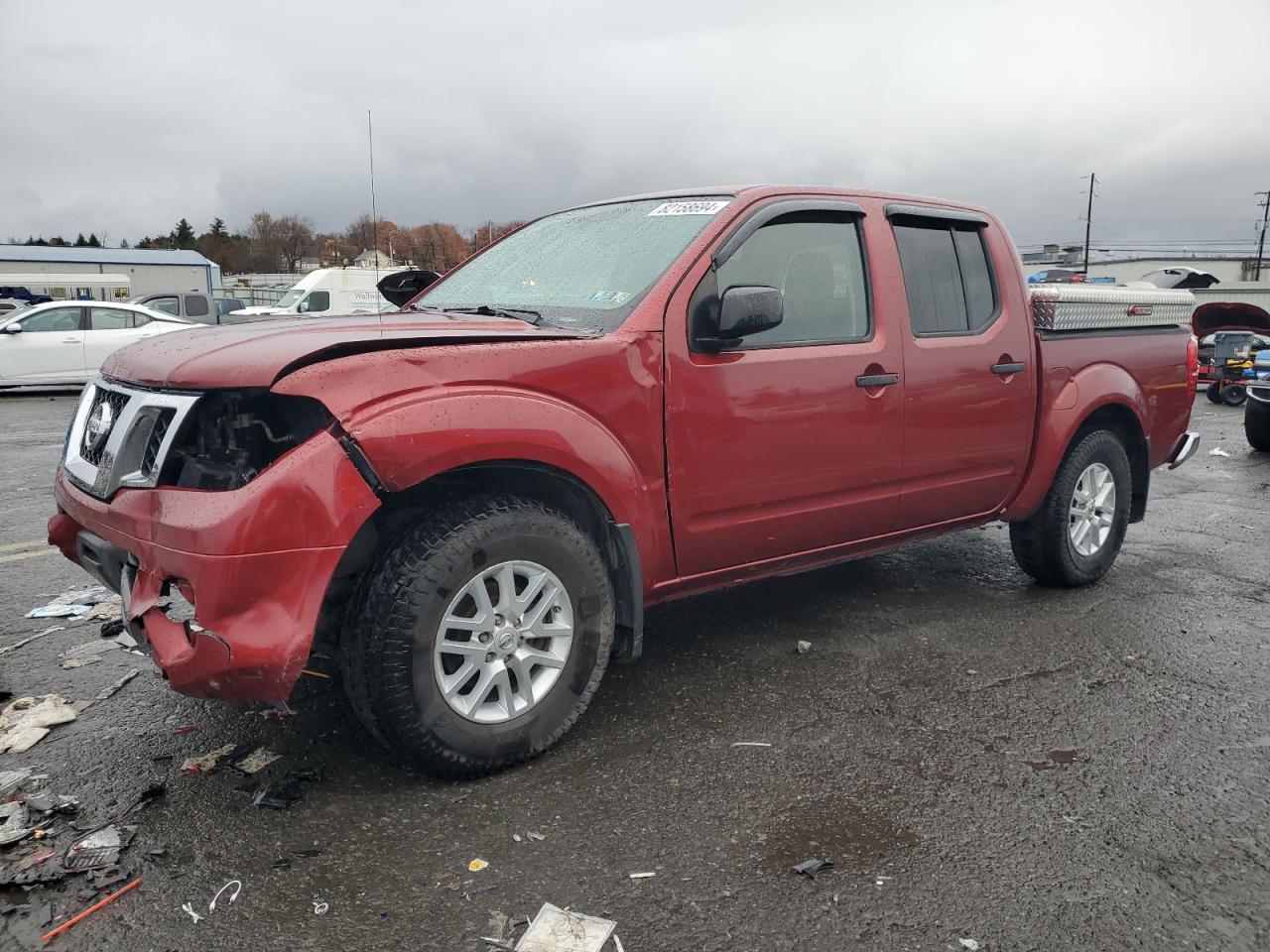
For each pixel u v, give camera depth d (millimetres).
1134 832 2723
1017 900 2406
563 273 3758
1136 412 5008
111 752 3113
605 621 3178
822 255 3797
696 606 4703
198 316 19125
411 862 2533
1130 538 6289
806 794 2908
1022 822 2768
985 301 4387
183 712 3420
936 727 3385
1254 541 6234
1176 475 8977
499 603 2945
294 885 2424
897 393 3902
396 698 2754
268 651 2520
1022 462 4547
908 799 2889
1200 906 2395
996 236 4492
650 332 3219
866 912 2352
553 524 2994
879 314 3877
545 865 2529
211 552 2488
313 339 2773
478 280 4141
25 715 3348
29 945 2184
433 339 2832
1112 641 4285
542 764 3082
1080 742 3283
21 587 4895
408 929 2266
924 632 4359
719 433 3395
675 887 2443
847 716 3459
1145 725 3422
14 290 46812
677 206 3814
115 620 4387
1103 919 2338
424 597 2742
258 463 2635
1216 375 17203
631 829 2707
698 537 3441
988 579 5230
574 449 2990
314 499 2555
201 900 2355
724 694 3637
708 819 2764
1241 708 3582
